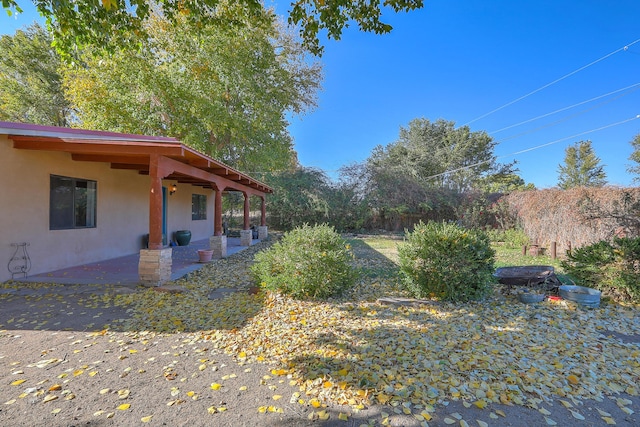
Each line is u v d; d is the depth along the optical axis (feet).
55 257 22.22
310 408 7.32
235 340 11.18
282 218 64.90
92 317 13.55
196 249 36.01
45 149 18.92
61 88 60.90
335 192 65.67
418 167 90.84
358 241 49.01
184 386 8.23
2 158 18.48
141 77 45.47
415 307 15.15
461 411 7.23
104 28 15.42
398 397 7.66
